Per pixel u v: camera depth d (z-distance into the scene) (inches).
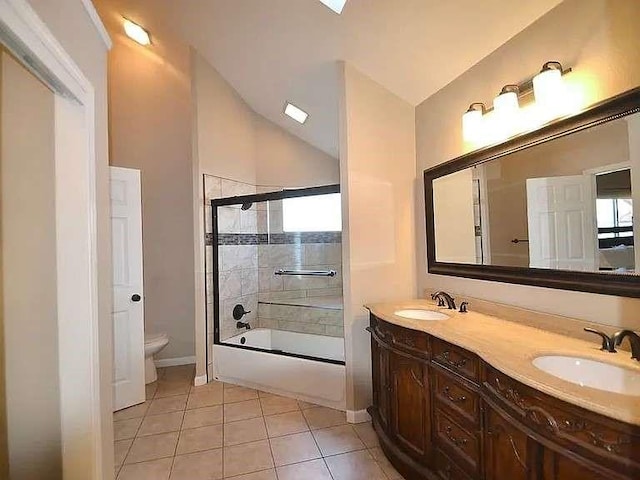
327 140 169.3
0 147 61.5
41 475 63.7
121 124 155.3
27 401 62.8
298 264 149.1
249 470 84.4
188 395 127.3
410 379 80.2
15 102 62.3
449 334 68.3
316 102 138.7
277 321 154.5
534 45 72.5
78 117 64.5
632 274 55.4
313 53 108.3
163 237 162.2
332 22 93.6
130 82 154.5
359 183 107.7
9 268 62.0
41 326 63.4
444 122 101.1
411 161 115.0
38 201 63.4
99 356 68.9
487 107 85.3
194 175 136.2
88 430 64.7
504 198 80.4
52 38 50.4
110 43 78.4
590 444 40.3
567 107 65.7
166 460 88.8
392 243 112.5
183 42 131.6
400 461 81.4
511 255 78.7
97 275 68.2
